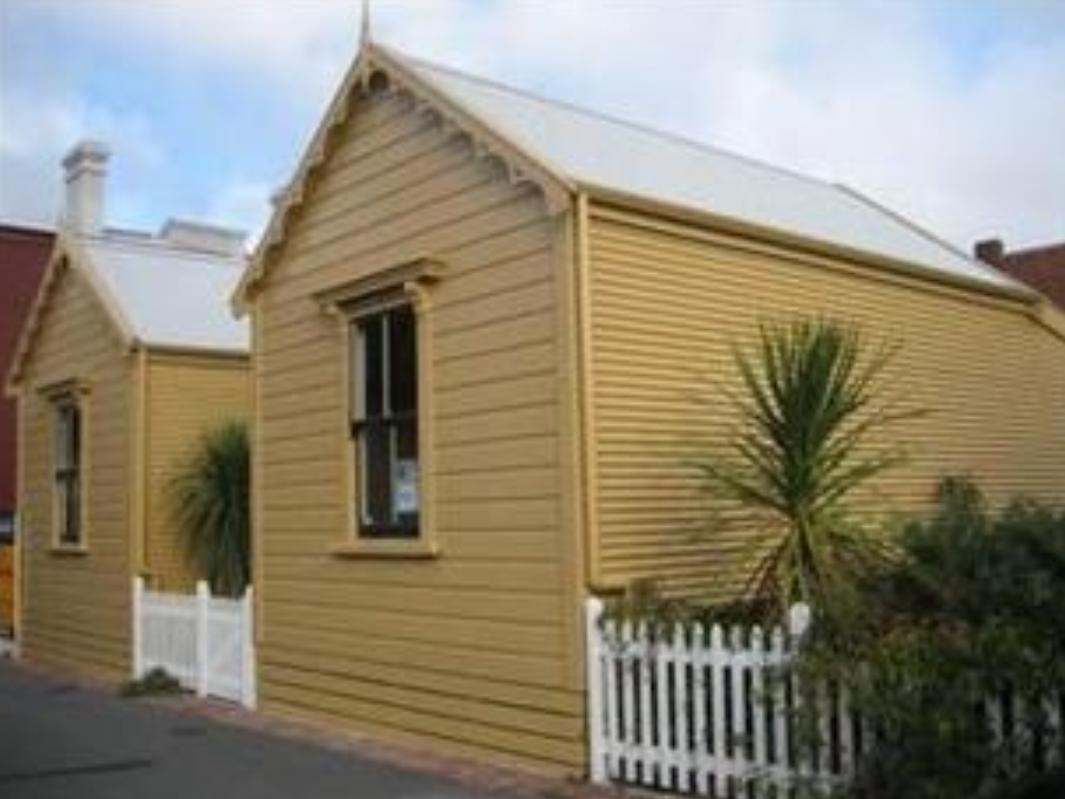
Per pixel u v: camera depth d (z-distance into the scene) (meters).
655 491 10.84
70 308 19.72
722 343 11.59
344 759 11.49
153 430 17.73
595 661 10.26
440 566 11.83
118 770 11.21
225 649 15.12
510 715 11.03
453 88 12.84
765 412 9.96
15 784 10.74
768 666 9.05
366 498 12.99
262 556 14.38
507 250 11.23
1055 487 15.49
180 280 19.67
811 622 8.80
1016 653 7.66
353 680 12.92
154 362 17.84
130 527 17.59
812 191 15.80
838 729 8.60
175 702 15.09
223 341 18.45
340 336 13.23
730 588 10.74
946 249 15.70
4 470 27.62
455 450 11.67
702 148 15.46
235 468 17.31
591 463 10.45
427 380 11.96
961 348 14.42
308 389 13.70
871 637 8.38
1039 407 15.44
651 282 11.09
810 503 9.70
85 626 18.67
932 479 13.78
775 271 12.24
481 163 11.53
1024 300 15.24
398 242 12.48
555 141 12.48
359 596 12.88
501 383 11.22
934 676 7.88
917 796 7.88
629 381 10.81
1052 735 7.70
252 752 11.91
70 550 19.14
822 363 9.82
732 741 9.27
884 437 13.26
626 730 10.05
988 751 7.71
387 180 12.66
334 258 13.34
